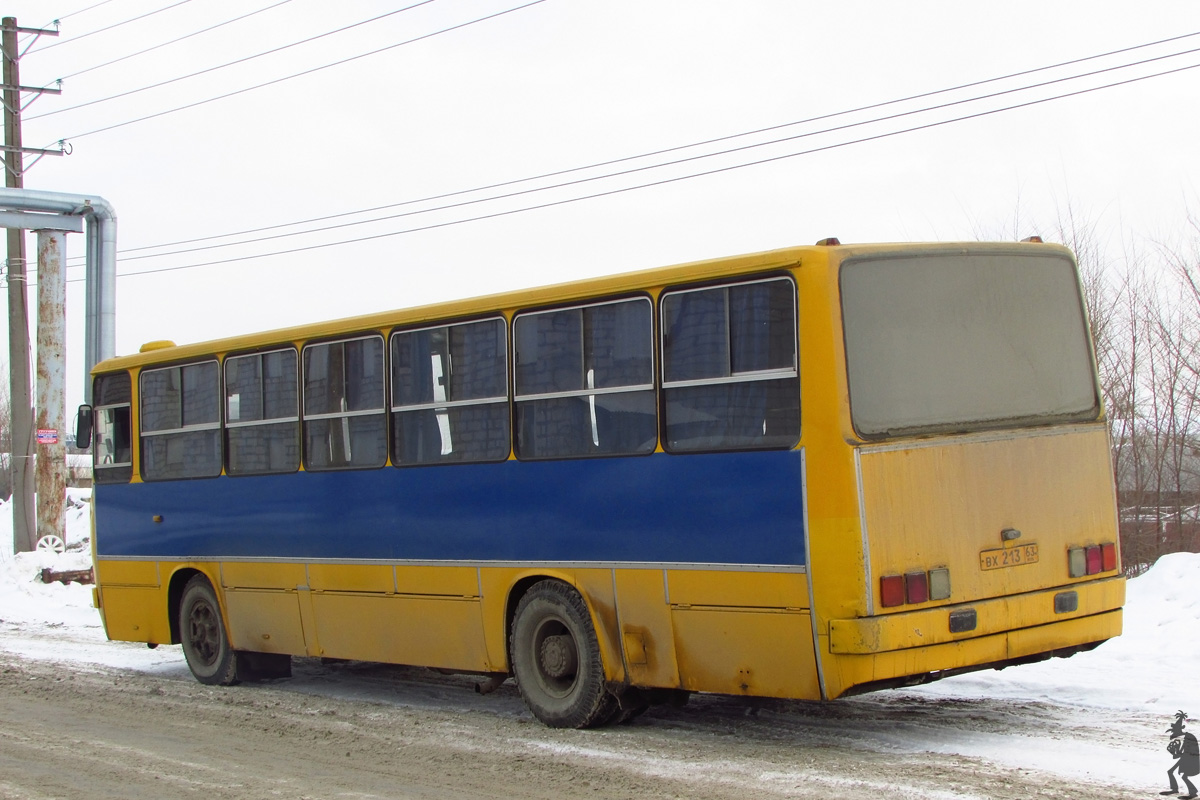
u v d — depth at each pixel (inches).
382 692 474.0
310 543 459.2
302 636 465.4
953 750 321.4
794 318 322.0
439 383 414.0
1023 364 350.0
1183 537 816.3
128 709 450.6
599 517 364.2
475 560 400.2
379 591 432.8
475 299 402.0
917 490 317.7
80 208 966.4
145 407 537.3
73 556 940.6
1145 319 864.9
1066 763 301.6
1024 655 333.1
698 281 341.7
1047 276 362.0
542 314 382.9
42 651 616.4
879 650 304.5
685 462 343.3
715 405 338.0
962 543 323.6
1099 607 352.5
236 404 493.4
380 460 434.0
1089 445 358.6
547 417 380.5
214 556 501.4
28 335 1069.8
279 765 345.4
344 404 447.5
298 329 465.1
